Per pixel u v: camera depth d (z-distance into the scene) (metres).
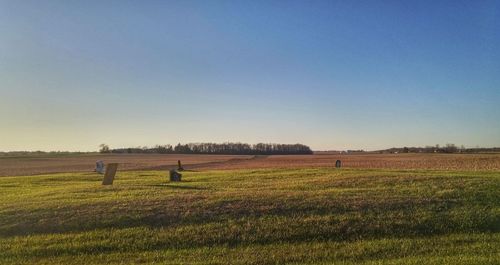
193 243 14.85
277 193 21.52
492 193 20.91
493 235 15.50
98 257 13.51
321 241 15.12
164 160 112.50
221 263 12.75
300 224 16.39
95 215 17.52
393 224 16.48
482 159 81.88
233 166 67.94
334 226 16.25
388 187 23.23
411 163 69.00
